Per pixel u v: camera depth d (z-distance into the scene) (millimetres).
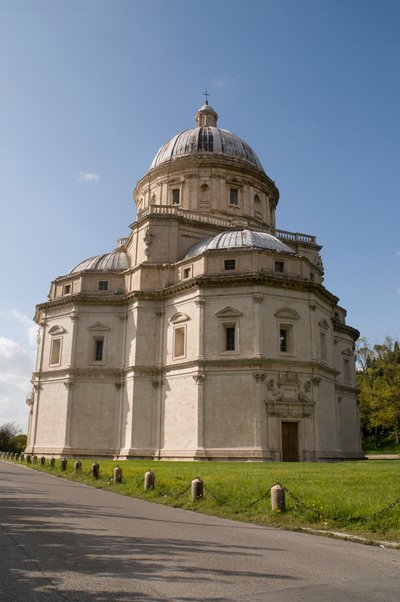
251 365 43875
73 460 43062
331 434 47281
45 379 55156
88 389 51938
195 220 53906
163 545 12125
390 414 76125
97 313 53719
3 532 13117
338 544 12977
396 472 25828
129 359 50906
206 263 47656
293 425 44375
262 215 62125
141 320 50594
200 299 46531
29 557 10586
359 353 91312
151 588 8727
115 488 24875
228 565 10438
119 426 50094
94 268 56500
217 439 43344
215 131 64562
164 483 22594
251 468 30219
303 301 47156
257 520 16281
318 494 17609
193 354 46250
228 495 19141
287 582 9352
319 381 45875
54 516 15938
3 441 96000
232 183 60344
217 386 44469
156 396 49062
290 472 26125
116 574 9516
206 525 15344
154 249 52531
